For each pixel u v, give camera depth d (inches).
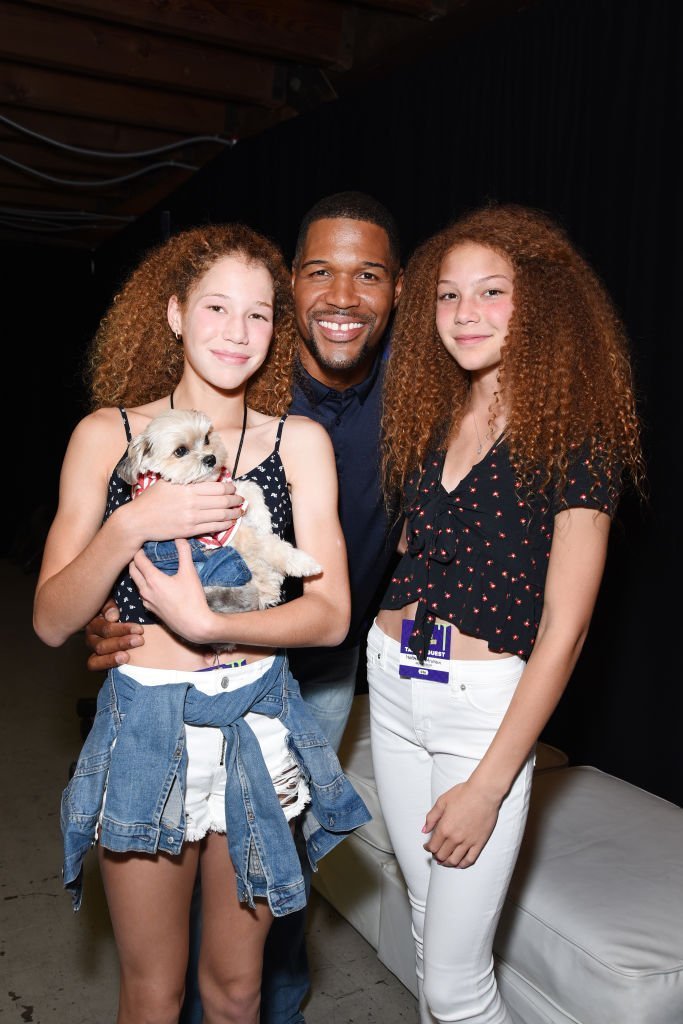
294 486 70.6
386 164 158.6
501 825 67.1
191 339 67.2
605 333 70.7
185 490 60.5
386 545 90.8
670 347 107.7
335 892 111.8
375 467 89.0
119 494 66.9
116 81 204.1
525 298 69.5
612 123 113.8
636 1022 69.8
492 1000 70.5
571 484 65.0
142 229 281.3
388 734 74.7
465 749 68.3
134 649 64.1
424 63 148.2
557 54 122.2
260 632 61.1
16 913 115.1
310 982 100.8
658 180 108.3
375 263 88.9
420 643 69.6
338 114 171.6
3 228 335.6
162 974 63.0
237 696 63.2
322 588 68.2
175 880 62.9
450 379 78.3
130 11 160.7
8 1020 94.7
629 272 111.8
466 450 73.6
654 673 112.0
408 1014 96.5
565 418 66.6
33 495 379.6
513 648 67.4
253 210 204.7
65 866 61.1
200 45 192.5
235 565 63.9
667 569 109.5
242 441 69.6
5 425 373.1
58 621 63.1
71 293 363.3
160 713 61.4
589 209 117.6
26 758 166.9
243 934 65.4
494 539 67.9
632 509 112.7
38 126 232.5
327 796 65.6
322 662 96.4
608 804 95.7
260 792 62.4
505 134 131.4
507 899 81.0
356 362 90.7
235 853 61.9
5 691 205.6
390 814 75.5
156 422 64.3
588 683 120.9
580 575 64.4
